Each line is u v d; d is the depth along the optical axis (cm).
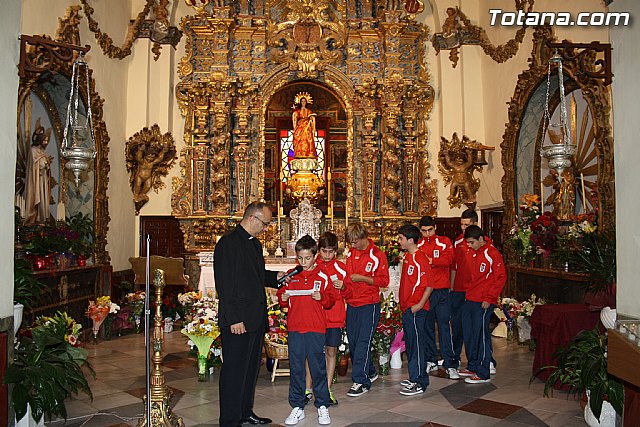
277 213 1146
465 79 1162
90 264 919
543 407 524
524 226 895
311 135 1122
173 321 979
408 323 569
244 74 1151
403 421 484
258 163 1145
